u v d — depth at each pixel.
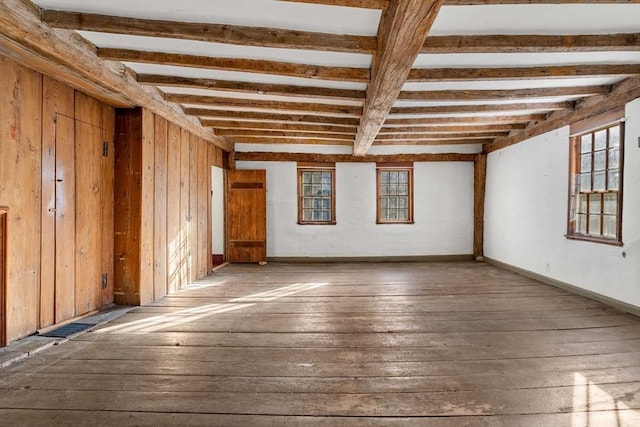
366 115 4.07
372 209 7.25
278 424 1.83
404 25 1.97
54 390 2.15
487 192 7.09
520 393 2.13
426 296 4.45
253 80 3.73
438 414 1.92
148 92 3.87
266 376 2.35
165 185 4.52
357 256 7.25
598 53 3.07
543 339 2.99
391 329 3.26
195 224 5.45
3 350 2.62
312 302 4.18
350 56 3.06
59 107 3.20
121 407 1.98
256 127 5.56
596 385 2.22
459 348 2.81
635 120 3.65
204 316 3.63
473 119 5.21
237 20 2.52
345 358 2.63
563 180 4.82
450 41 2.69
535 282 5.27
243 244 6.94
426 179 7.27
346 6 2.21
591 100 4.26
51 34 2.52
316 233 7.21
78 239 3.47
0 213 2.61
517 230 5.99
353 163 7.24
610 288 4.00
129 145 3.97
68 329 3.16
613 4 2.26
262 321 3.48
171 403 2.02
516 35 2.68
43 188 3.04
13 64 2.71
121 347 2.82
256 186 6.91
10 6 2.21
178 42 2.88
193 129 5.11
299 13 2.41
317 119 5.11
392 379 2.31
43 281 3.06
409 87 3.92
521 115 5.20
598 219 4.27
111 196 3.95
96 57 3.00
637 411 1.94
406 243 7.28
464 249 7.34
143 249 4.04
